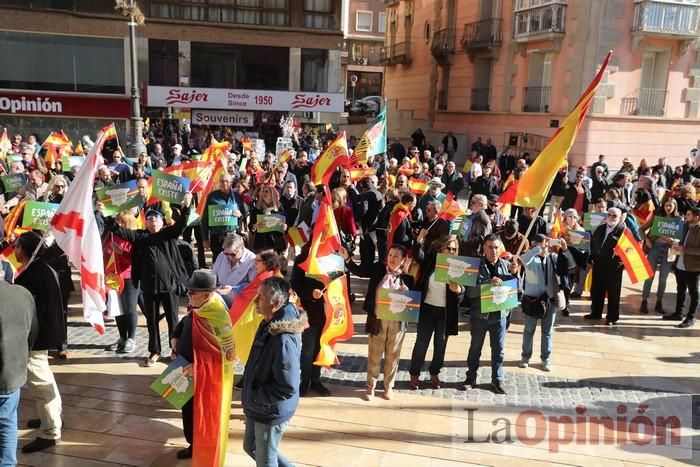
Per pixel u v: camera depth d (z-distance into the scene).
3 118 24.17
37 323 4.69
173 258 6.92
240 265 6.22
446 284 6.50
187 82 26.36
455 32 31.09
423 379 7.08
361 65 52.03
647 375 7.47
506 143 26.88
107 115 25.27
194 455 4.80
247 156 14.72
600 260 9.31
